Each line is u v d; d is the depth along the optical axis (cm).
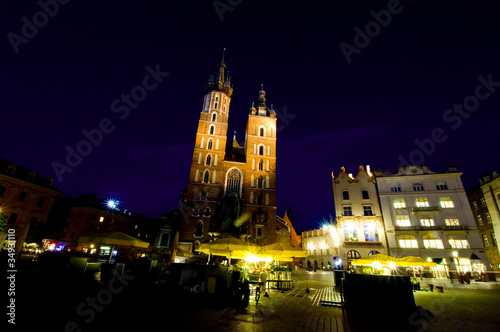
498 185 3919
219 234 4281
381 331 823
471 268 3688
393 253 4069
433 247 3950
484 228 4222
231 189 5203
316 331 809
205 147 5366
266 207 5109
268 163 5534
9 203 4069
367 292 1085
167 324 812
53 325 735
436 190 4266
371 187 4594
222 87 6197
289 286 1931
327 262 5866
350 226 4403
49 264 1176
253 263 2866
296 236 7131
